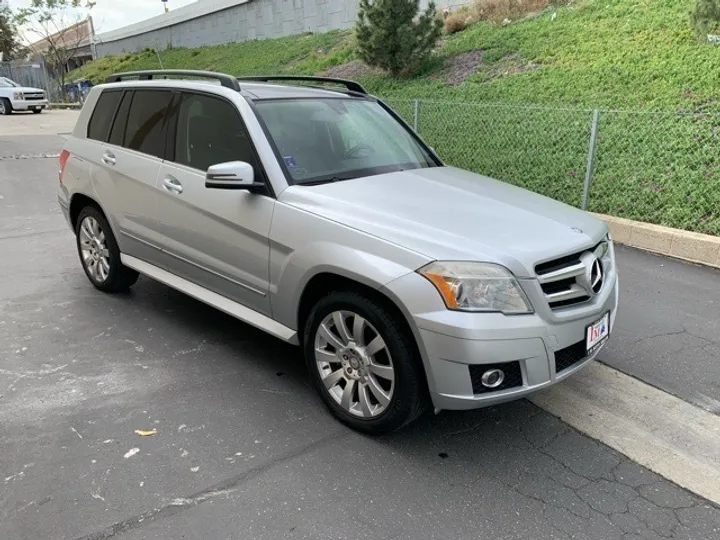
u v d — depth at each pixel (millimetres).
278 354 4055
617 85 9398
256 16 29234
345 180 3590
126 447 3008
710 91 8203
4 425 3180
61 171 5254
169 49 36250
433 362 2729
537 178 7988
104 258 4996
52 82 37219
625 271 5602
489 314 2695
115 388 3576
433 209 3193
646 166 7227
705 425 3266
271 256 3371
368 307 2930
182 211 3938
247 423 3236
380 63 14586
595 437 3156
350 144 3982
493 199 3494
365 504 2631
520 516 2574
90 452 2963
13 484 2725
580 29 12664
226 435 3123
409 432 3184
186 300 5004
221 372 3793
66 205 5223
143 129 4434
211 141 3857
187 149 4023
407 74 14547
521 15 15453
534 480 2812
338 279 3127
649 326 4445
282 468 2865
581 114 8609
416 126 10086
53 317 4598
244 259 3557
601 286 3217
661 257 6008
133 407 3375
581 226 3287
